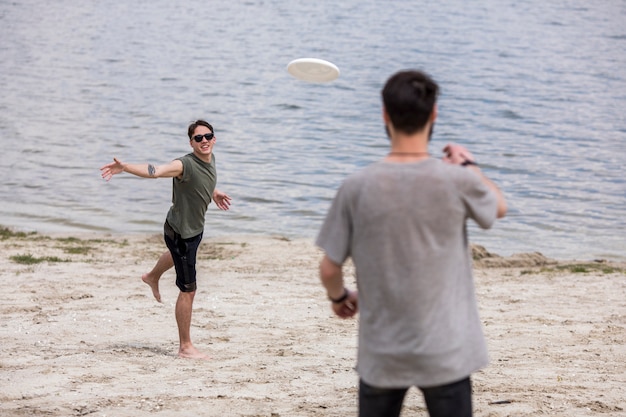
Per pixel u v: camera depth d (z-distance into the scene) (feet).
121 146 133.18
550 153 132.05
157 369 29.81
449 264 14.03
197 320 40.01
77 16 369.50
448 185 13.99
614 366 31.30
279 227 85.92
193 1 450.30
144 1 447.01
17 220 84.58
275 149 131.95
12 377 28.12
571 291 50.16
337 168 118.83
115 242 70.13
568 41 299.58
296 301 45.55
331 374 29.50
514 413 24.49
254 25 344.49
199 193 30.91
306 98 186.39
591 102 184.65
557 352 33.83
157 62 241.76
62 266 54.54
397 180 14.05
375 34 315.58
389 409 14.55
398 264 13.97
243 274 55.26
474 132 149.28
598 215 94.12
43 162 118.11
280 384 27.94
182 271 31.76
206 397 26.09
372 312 14.19
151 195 99.30
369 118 162.61
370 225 14.01
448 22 362.33
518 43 291.99
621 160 127.24
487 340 36.32
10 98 177.68
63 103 174.19
